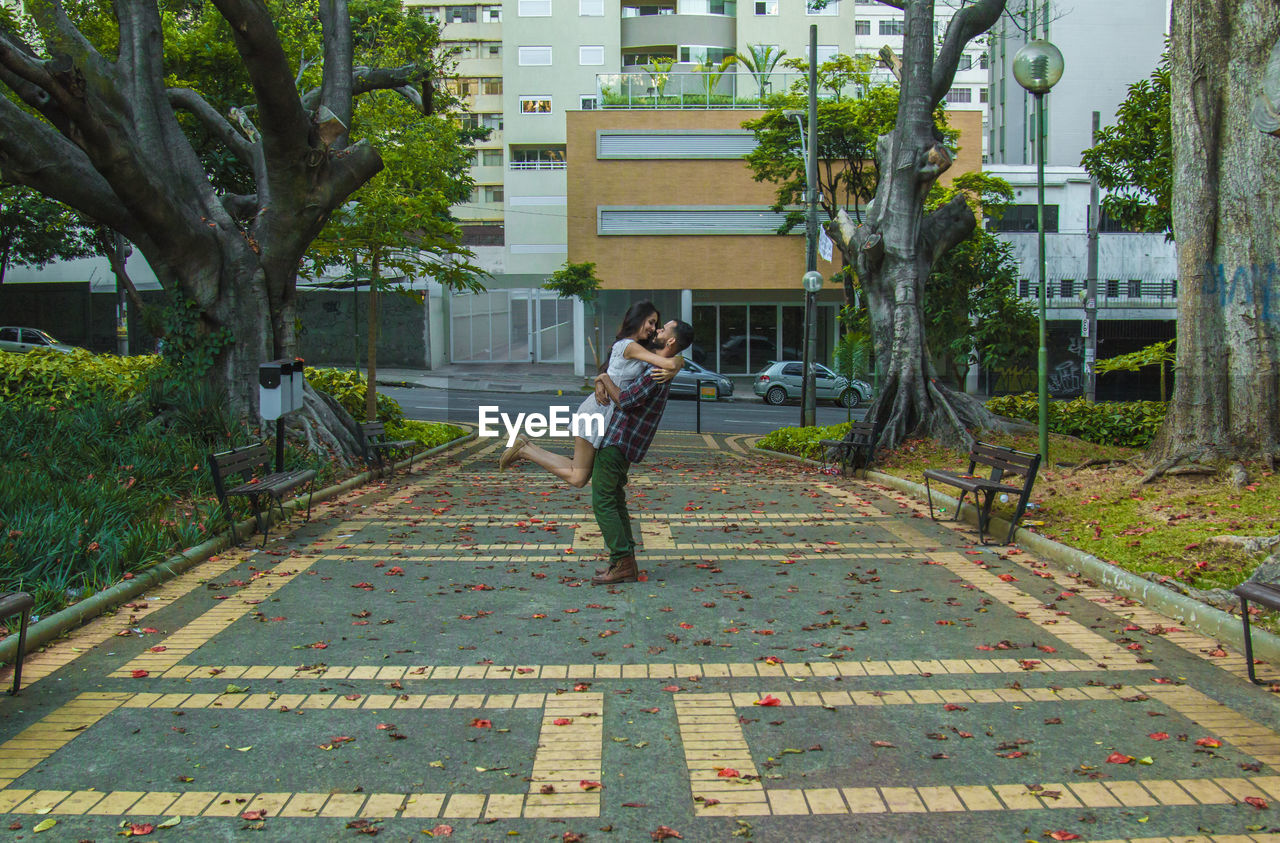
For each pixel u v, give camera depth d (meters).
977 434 14.04
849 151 27.59
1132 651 5.09
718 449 19.02
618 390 6.35
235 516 8.23
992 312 26.69
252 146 12.95
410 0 57.50
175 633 5.42
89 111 9.60
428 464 14.79
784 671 4.79
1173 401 9.02
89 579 6.12
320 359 40.38
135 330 38.66
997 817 3.32
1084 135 43.62
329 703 4.37
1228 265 8.65
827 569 6.98
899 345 14.48
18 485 7.20
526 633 5.41
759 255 35.50
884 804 3.41
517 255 46.50
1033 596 6.21
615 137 35.34
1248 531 6.95
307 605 5.99
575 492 11.12
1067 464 11.68
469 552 7.55
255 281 11.94
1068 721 4.15
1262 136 8.45
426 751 3.86
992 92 56.38
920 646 5.18
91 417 10.14
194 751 3.86
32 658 4.97
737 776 3.62
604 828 3.24
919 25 14.34
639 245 35.62
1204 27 8.63
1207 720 4.16
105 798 3.46
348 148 12.50
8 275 39.97
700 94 35.56
